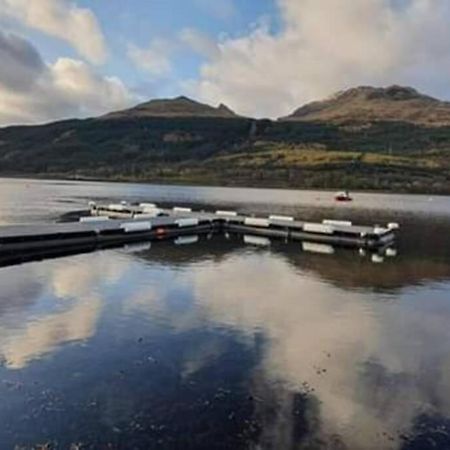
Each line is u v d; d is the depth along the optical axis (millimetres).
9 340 13141
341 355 13180
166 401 10031
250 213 63188
